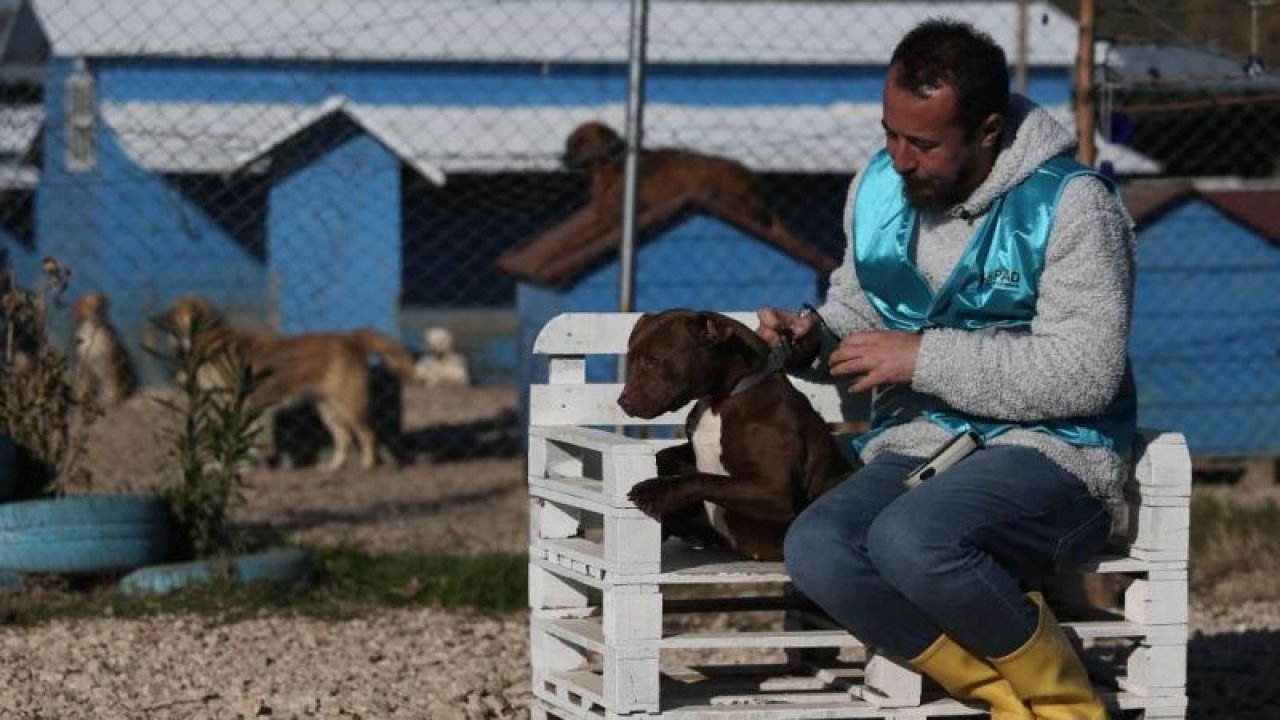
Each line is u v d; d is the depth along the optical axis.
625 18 21.80
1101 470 5.95
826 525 5.85
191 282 18.81
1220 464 14.94
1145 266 14.59
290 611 9.59
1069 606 6.70
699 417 6.51
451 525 12.92
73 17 18.50
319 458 16.33
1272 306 14.72
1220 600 10.34
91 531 9.75
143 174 18.50
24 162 18.52
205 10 19.25
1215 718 7.75
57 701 7.67
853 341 5.93
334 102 18.62
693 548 6.69
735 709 6.05
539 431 6.70
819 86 21.92
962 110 5.72
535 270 14.34
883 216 6.26
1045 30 21.30
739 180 15.31
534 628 6.77
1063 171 5.90
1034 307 5.96
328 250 19.33
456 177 21.75
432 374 21.77
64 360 10.57
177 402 15.23
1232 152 20.11
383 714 7.53
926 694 6.30
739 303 14.05
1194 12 13.48
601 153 15.03
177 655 8.55
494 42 21.27
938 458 5.96
